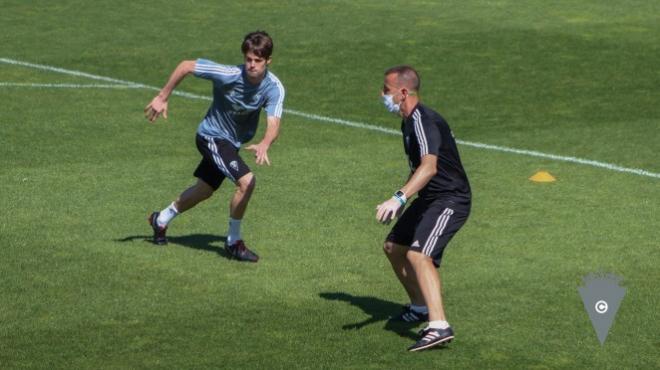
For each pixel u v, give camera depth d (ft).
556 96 184.75
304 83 191.11
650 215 122.52
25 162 139.74
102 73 195.21
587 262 107.04
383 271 104.22
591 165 143.74
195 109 172.35
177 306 94.32
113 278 100.53
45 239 110.83
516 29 233.96
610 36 229.45
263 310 93.86
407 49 216.33
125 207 122.52
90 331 88.74
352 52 213.46
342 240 112.88
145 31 228.63
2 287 97.60
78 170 136.67
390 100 87.10
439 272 103.71
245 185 104.88
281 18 242.58
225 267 104.32
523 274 103.55
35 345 85.92
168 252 108.17
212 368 82.38
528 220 119.96
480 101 181.06
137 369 81.97
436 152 84.69
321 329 90.07
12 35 222.28
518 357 85.56
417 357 85.05
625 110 175.83
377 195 129.08
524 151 150.71
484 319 92.89
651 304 96.37
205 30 230.68
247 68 102.99
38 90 180.65
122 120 163.73
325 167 140.77
